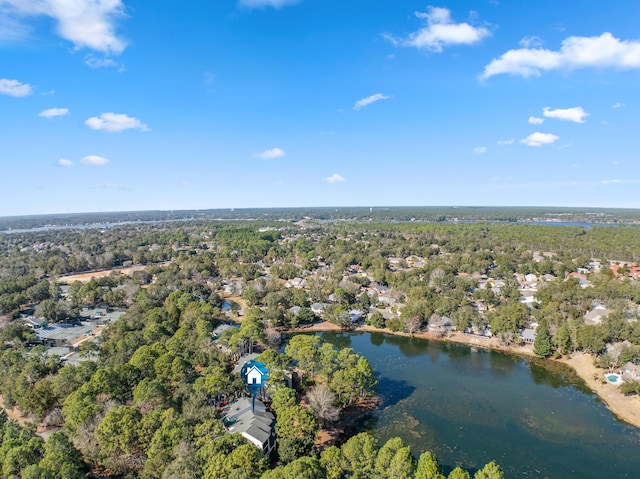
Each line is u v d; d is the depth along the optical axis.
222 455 62.38
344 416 97.00
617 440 87.38
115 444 67.94
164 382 94.00
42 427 86.75
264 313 167.50
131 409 74.19
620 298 167.62
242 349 125.19
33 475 57.72
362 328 168.62
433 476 58.84
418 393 109.38
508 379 118.00
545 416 97.19
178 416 75.50
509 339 142.38
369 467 64.38
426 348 145.62
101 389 86.12
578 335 129.88
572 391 110.19
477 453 83.06
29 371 96.69
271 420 84.44
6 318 162.50
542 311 158.25
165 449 66.88
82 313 179.25
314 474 59.12
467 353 139.88
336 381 97.88
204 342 117.75
